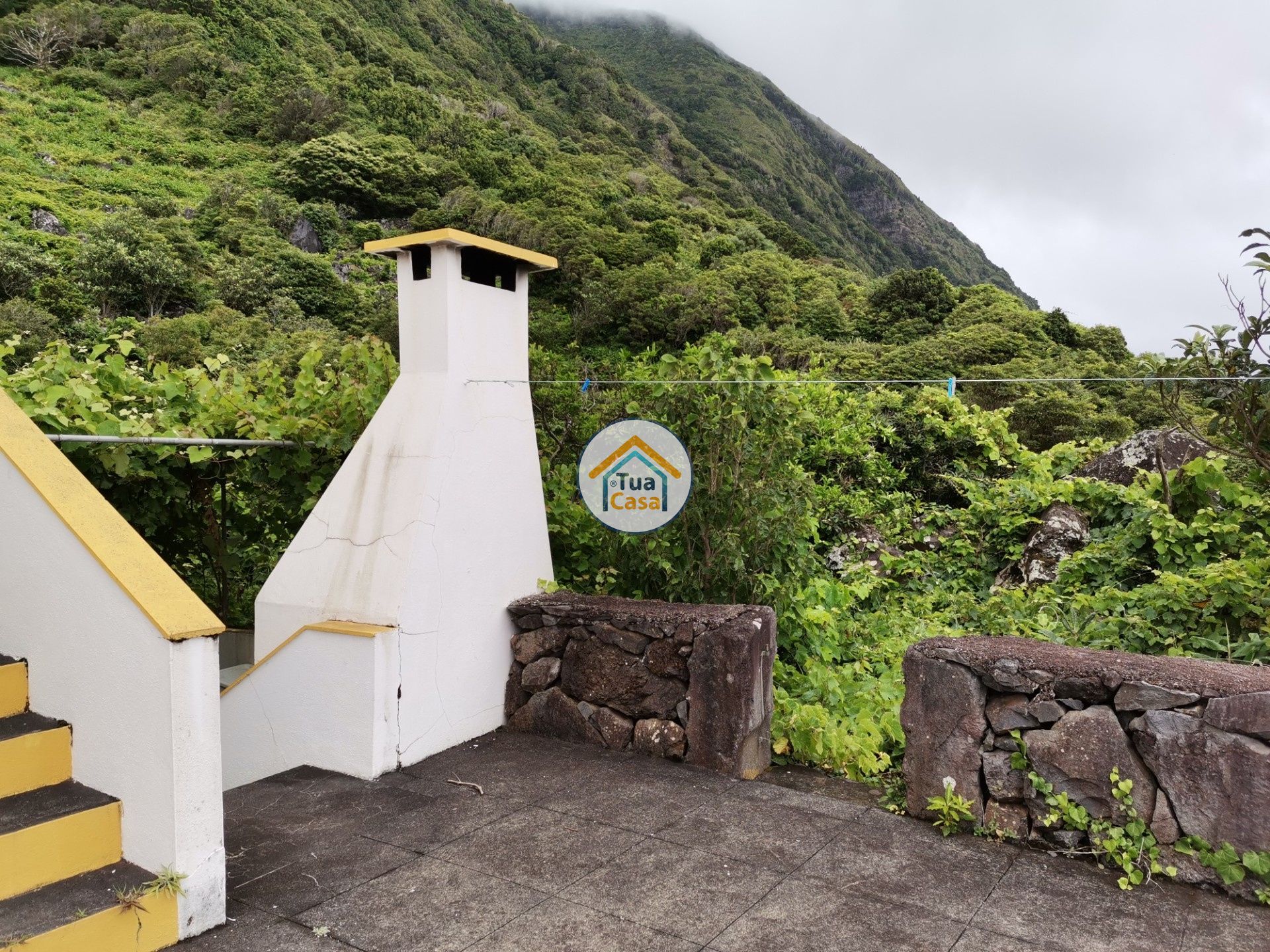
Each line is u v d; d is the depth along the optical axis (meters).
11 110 45.94
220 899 2.33
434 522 3.61
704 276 33.53
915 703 3.03
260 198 40.88
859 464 7.87
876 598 6.11
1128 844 2.60
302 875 2.61
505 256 3.87
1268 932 2.29
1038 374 19.98
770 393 4.21
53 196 36.59
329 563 3.73
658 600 4.17
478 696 3.88
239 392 4.49
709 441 4.15
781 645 4.36
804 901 2.45
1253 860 2.41
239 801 3.19
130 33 57.41
